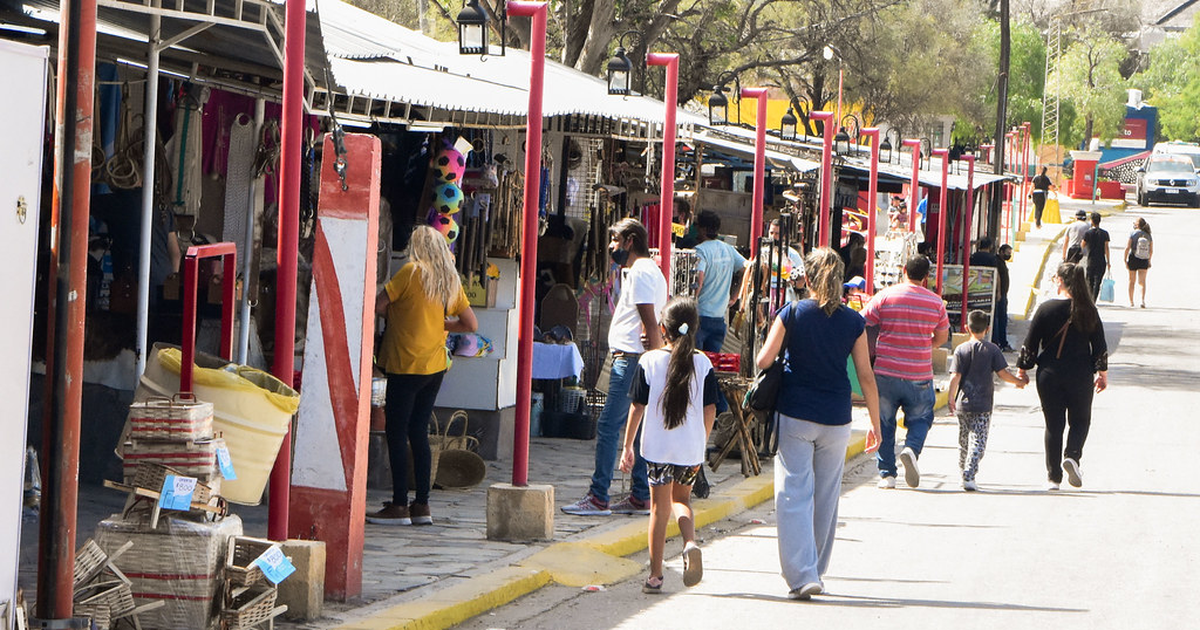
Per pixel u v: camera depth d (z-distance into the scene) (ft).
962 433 76.18
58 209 32.37
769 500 73.26
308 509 43.91
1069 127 463.83
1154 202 411.95
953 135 336.90
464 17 59.16
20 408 30.76
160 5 40.24
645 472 62.75
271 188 60.80
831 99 240.32
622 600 49.26
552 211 85.76
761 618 46.83
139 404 38.09
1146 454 89.04
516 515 55.36
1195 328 171.73
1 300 29.91
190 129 57.06
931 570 55.26
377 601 44.52
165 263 57.98
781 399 49.32
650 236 101.30
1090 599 50.55
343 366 43.78
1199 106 577.02
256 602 38.32
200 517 38.19
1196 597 51.19
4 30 52.70
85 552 35.99
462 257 72.74
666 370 49.57
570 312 83.97
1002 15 220.43
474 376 74.28
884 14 226.79
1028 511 69.26
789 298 90.17
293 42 40.78
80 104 32.19
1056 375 74.38
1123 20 619.67
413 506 57.57
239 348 58.59
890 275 142.10
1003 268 144.25
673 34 189.37
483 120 68.80
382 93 54.29
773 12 215.31
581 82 90.99
